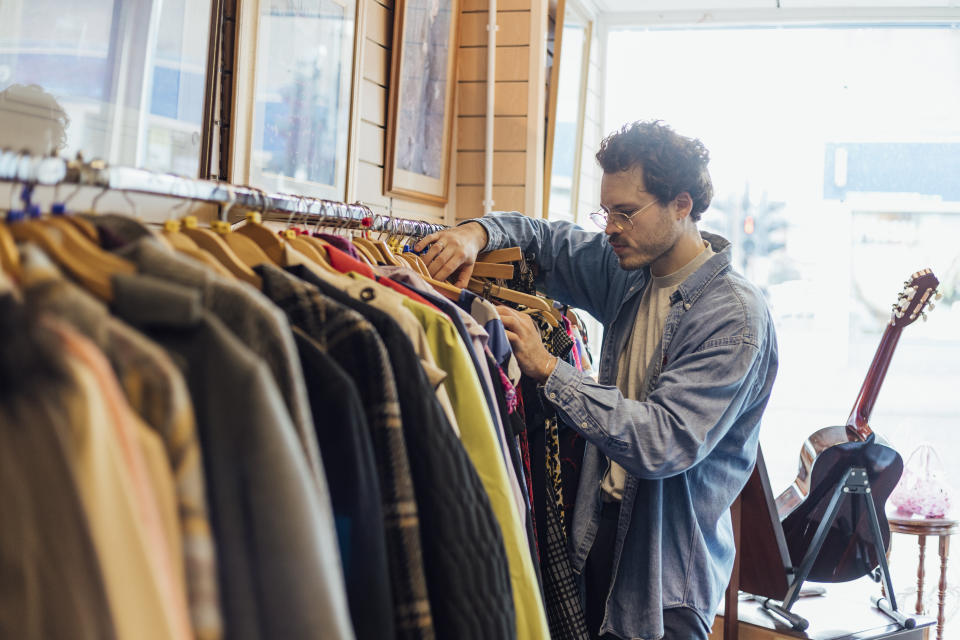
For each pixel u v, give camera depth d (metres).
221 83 1.60
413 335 1.02
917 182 4.40
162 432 0.58
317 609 0.61
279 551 0.61
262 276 0.93
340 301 0.99
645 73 4.53
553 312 1.72
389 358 0.93
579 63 3.52
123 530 0.53
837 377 4.52
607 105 4.53
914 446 4.41
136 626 0.53
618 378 1.90
